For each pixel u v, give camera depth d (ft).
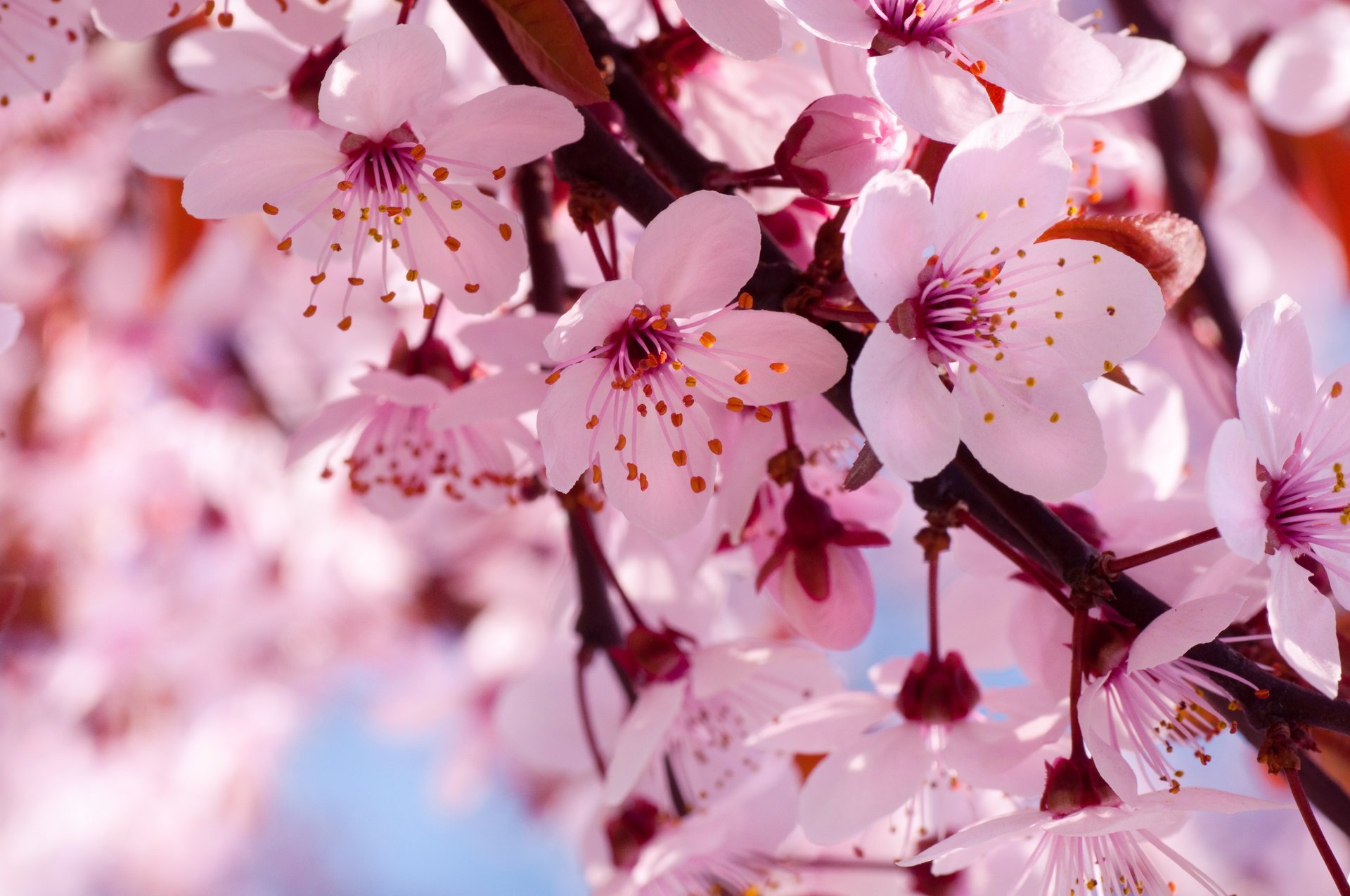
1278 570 0.67
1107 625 0.68
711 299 0.67
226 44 0.77
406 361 0.78
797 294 0.67
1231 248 1.14
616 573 0.81
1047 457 0.67
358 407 0.78
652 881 0.79
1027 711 0.71
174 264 1.07
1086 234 0.68
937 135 0.67
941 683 0.73
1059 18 0.68
